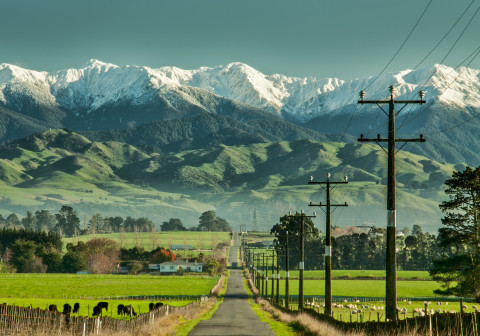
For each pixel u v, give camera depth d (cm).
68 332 10156
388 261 11800
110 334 10656
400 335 8819
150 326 12119
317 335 11800
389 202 11906
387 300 11769
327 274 18938
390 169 11938
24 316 9875
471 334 7950
